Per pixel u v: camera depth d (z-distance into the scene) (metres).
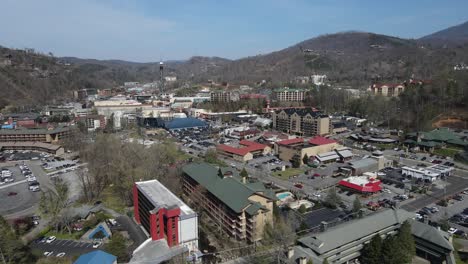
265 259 62.44
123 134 192.38
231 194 75.69
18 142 167.88
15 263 60.97
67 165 135.25
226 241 74.38
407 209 88.12
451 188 103.56
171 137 190.75
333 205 89.25
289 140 145.75
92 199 99.81
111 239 68.25
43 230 78.88
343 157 134.50
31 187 108.75
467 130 160.12
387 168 124.62
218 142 175.38
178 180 104.31
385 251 57.06
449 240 62.09
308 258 55.88
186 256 66.56
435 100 190.88
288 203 91.94
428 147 144.75
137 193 83.94
